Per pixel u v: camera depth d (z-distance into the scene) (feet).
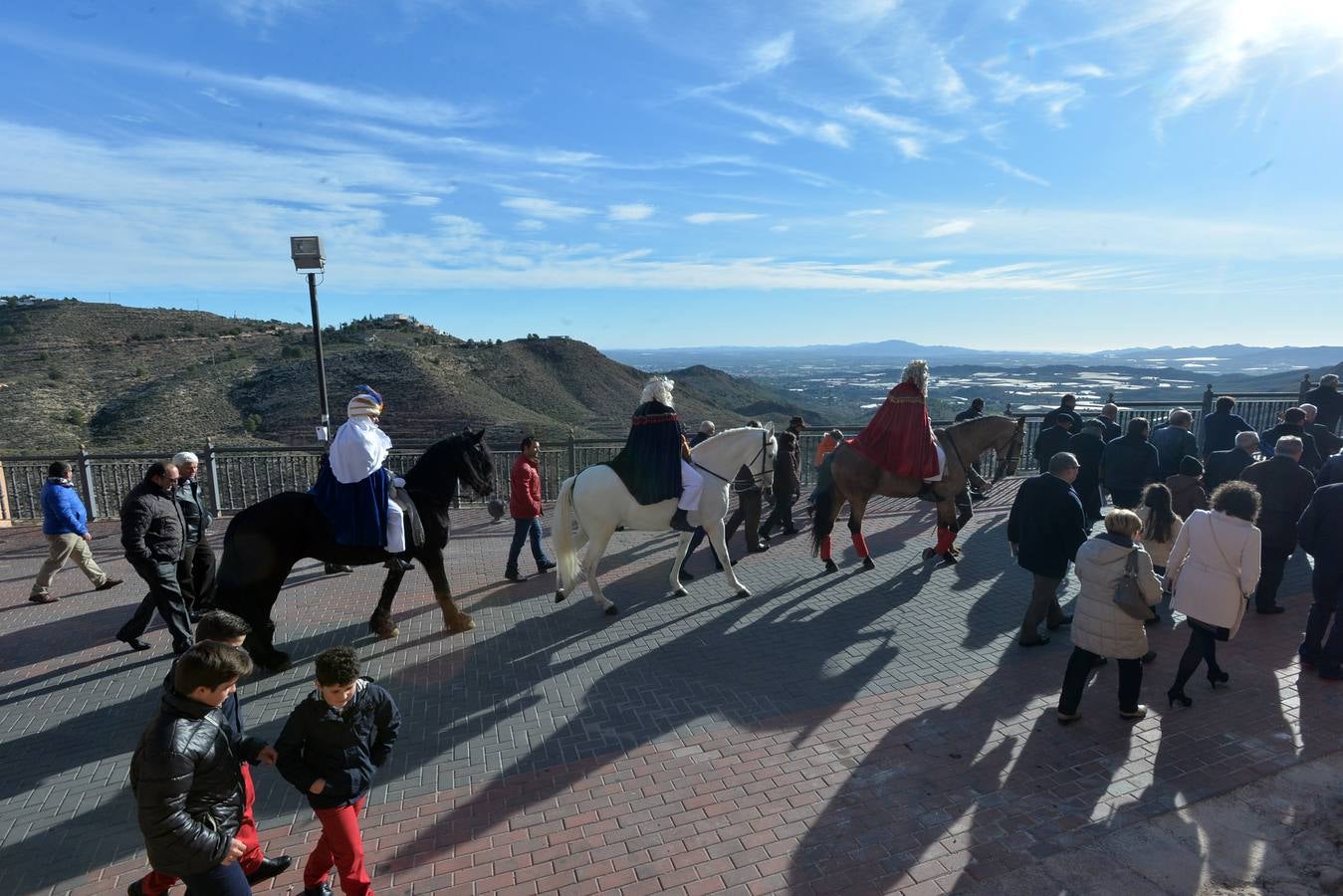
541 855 12.57
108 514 39.58
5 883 12.07
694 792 14.30
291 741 10.37
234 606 19.11
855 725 16.83
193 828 8.88
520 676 19.54
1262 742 15.81
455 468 22.48
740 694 18.42
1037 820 13.32
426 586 27.45
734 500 38.63
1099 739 16.05
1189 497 24.68
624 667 20.04
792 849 12.64
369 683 11.14
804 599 25.41
